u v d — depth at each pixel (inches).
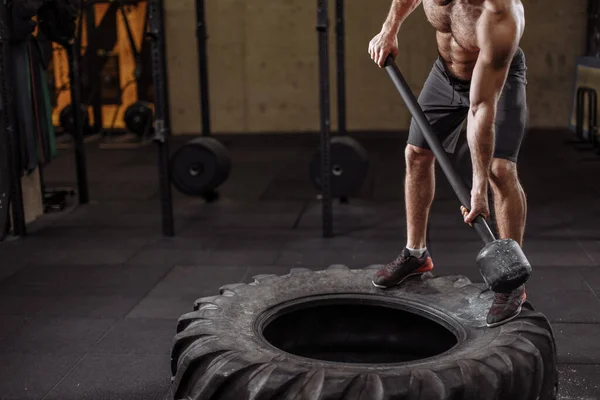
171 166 239.3
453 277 110.1
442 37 95.9
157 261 182.5
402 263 107.2
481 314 96.6
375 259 179.9
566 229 202.8
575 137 355.9
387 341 104.7
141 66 363.6
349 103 395.2
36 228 216.4
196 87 400.5
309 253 186.2
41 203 231.3
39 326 141.8
